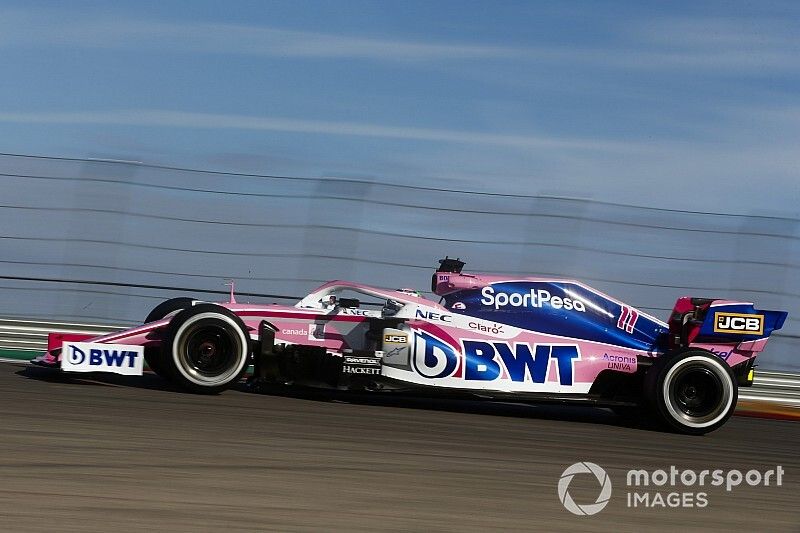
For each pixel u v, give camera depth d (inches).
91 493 310.8
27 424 407.2
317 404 541.3
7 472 327.6
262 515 302.4
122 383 551.2
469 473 387.2
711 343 597.3
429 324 557.3
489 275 592.1
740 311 595.8
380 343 550.9
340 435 443.5
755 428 627.5
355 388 539.5
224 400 517.7
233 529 287.0
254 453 386.3
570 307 587.2
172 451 377.4
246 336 531.8
